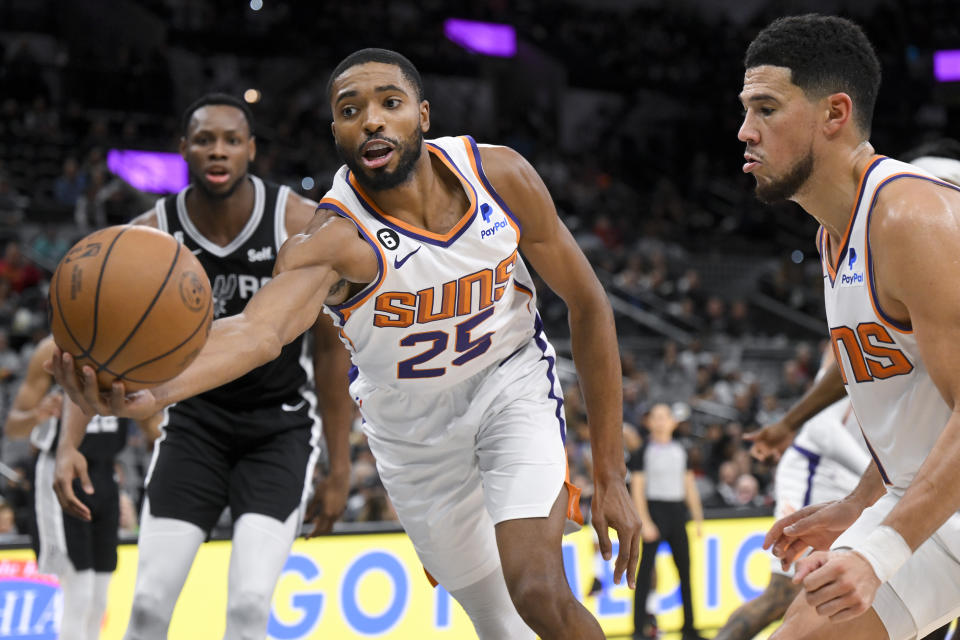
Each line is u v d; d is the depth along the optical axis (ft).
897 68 153.38
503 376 18.10
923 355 14.52
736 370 89.45
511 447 17.44
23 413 29.22
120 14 128.88
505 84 154.10
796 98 15.28
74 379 11.96
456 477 18.75
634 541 17.40
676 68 159.33
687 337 95.96
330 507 24.04
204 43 130.82
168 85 118.93
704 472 66.44
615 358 18.10
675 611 44.65
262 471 22.29
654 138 149.28
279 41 134.21
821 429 29.30
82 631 28.73
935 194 14.69
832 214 15.99
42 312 74.79
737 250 127.34
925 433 15.94
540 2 163.63
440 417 18.37
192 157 22.21
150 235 12.55
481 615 19.97
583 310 17.95
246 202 22.97
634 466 42.98
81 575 28.76
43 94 113.39
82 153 104.27
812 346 98.48
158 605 20.90
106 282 11.82
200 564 35.83
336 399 23.54
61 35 126.00
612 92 155.22
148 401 12.38
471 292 16.47
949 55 155.22
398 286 15.92
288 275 14.43
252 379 22.45
